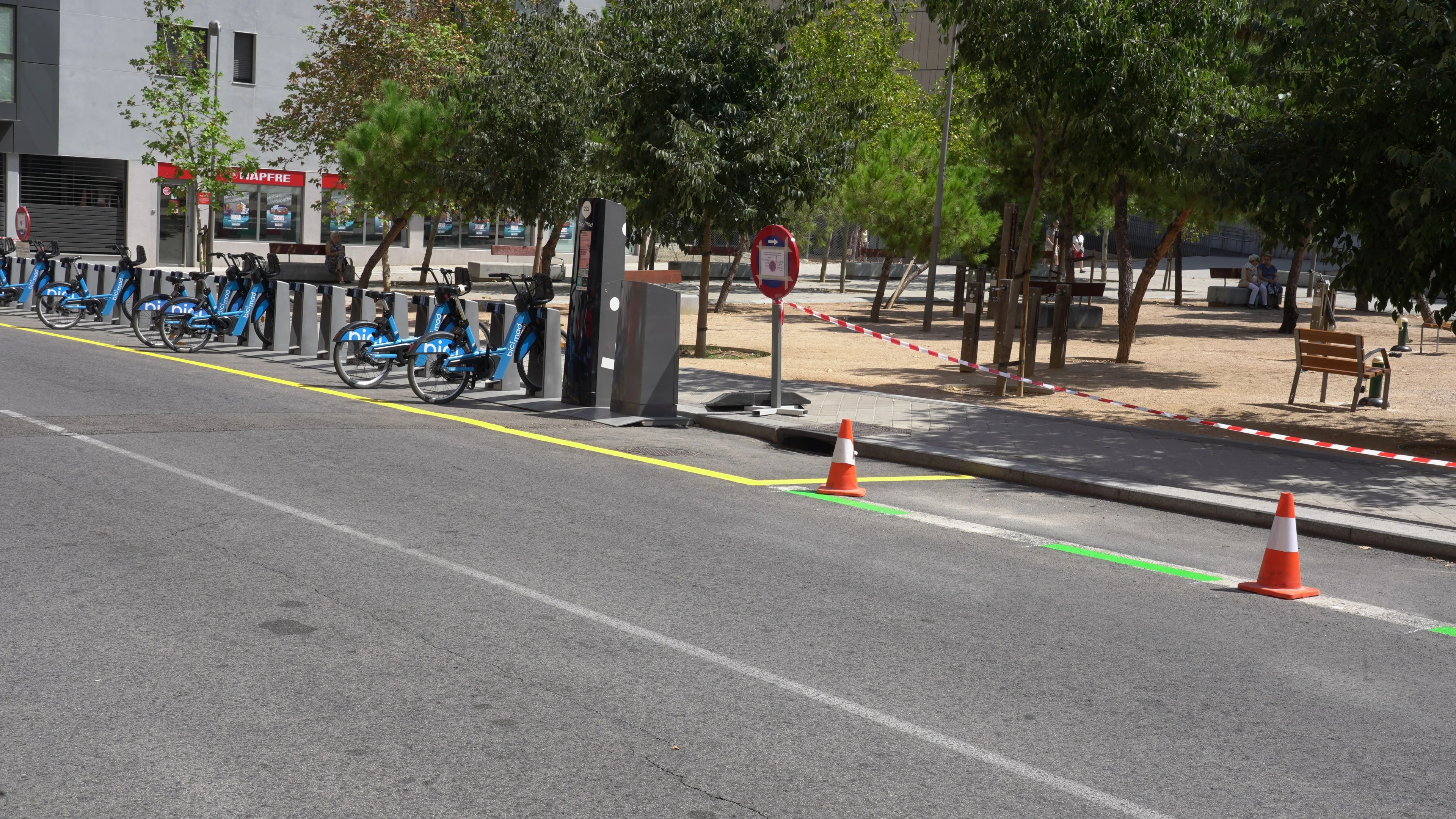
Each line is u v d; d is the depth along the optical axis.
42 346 16.30
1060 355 19.20
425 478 9.10
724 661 5.37
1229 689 5.35
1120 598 6.82
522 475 9.48
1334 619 6.61
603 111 19.44
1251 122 13.00
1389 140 11.48
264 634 5.41
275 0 40.00
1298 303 38.16
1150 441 12.12
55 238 37.97
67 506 7.57
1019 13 14.80
